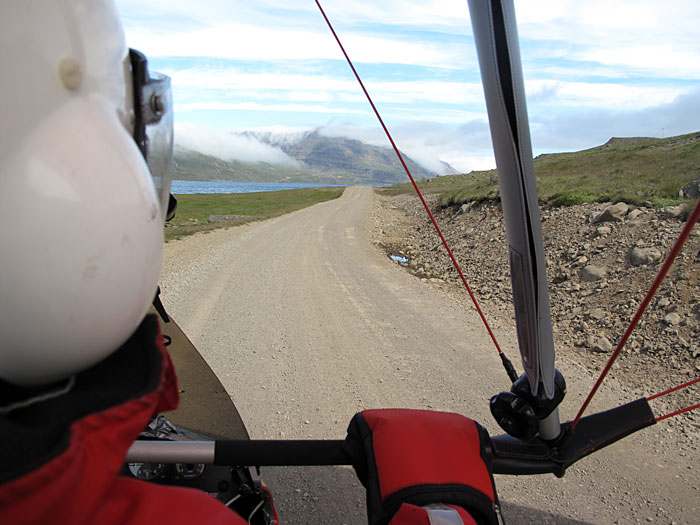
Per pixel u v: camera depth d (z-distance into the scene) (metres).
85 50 0.66
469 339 7.59
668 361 6.43
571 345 7.50
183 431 1.92
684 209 11.26
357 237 22.38
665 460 4.32
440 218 26.66
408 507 0.90
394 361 6.56
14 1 0.60
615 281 9.35
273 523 1.81
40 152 0.59
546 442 1.31
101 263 0.62
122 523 0.64
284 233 23.12
